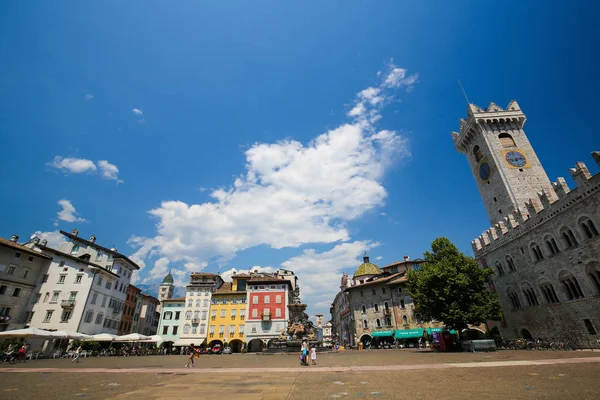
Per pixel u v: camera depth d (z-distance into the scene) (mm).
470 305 35125
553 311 34969
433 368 18547
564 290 33438
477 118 54938
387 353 38562
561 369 15594
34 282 53719
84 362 32094
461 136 60719
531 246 38219
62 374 18688
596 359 19359
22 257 52219
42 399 10617
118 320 65375
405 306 64188
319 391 11766
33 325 50875
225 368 21969
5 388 13109
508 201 48594
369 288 71562
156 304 90312
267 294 73438
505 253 43312
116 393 11703
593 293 29734
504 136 54531
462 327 35406
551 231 34719
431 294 37156
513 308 42000
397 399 10039
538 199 38344
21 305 51281
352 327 75375
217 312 74562
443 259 38906
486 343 31406
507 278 43094
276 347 48250
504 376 14125
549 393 10211
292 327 50875
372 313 69625
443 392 11016
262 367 22562
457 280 35406
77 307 52781
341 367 21094
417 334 59875
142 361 33938
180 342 72000
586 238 30156
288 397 10656
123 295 67500
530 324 38812
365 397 10469
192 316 74812
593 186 29047
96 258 63844
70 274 55219
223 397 10734
